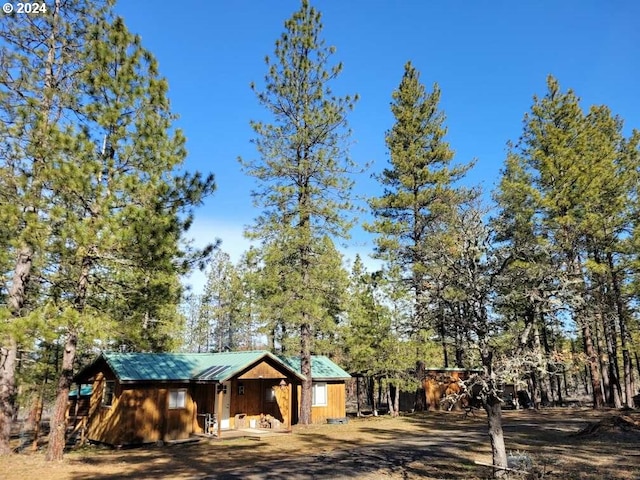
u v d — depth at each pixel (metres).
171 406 18.05
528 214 22.66
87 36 13.55
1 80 12.55
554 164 24.12
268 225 21.08
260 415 21.77
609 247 24.09
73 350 13.59
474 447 14.34
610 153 24.69
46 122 11.68
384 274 26.62
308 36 22.77
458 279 10.24
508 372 9.09
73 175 10.81
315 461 12.54
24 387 16.52
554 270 9.81
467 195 19.75
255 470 11.41
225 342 43.38
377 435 18.36
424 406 30.36
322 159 21.31
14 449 15.62
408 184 28.58
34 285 14.48
